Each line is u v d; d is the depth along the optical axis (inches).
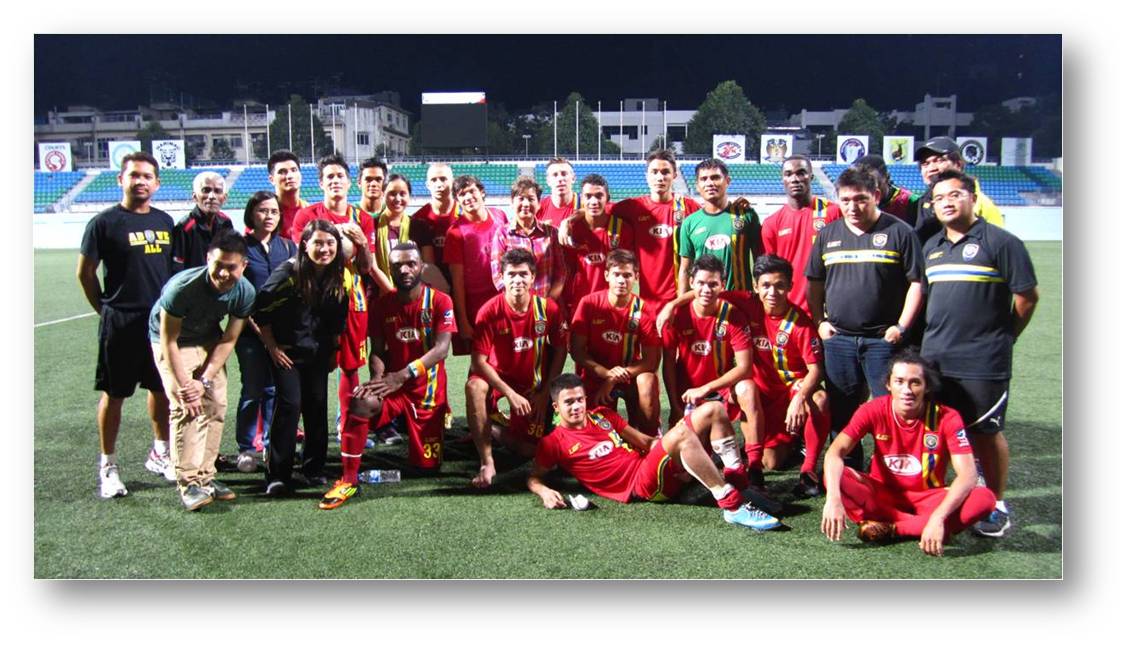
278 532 118.5
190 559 110.5
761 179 986.1
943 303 117.2
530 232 167.0
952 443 111.0
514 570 106.7
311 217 164.4
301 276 127.3
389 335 147.2
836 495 111.0
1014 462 147.8
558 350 147.7
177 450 124.9
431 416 143.2
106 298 131.8
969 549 113.2
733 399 141.8
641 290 174.9
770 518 118.6
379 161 172.6
